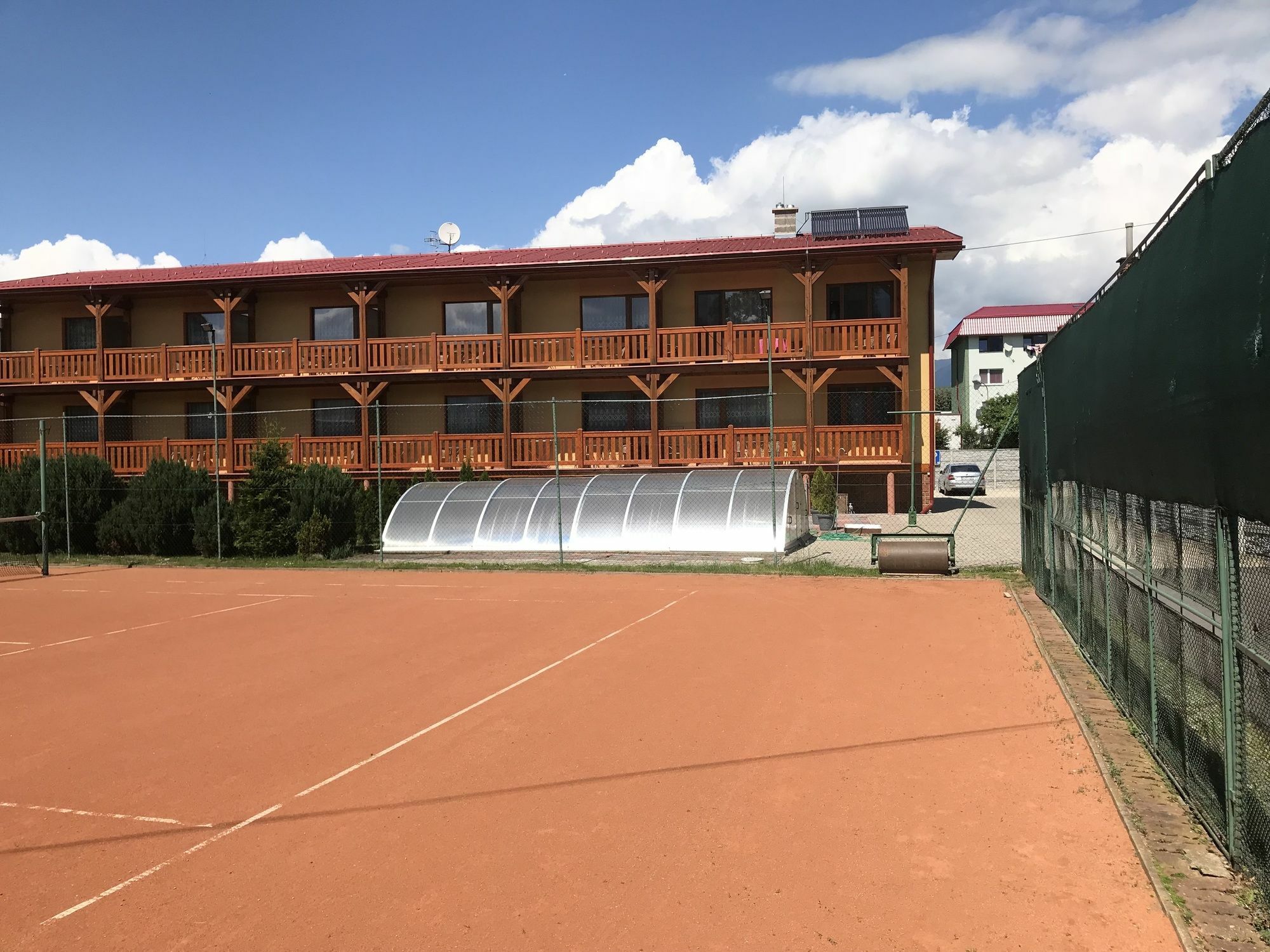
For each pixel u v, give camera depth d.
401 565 19.44
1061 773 5.94
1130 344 6.48
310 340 29.58
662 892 4.39
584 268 26.56
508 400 27.28
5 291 29.06
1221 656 4.68
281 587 16.88
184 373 28.58
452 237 34.34
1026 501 15.76
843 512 26.77
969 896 4.28
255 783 6.13
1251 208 3.95
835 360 25.48
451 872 4.67
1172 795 5.52
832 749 6.49
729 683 8.52
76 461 23.83
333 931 4.10
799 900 4.27
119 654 10.76
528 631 11.60
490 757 6.51
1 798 6.01
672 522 20.34
